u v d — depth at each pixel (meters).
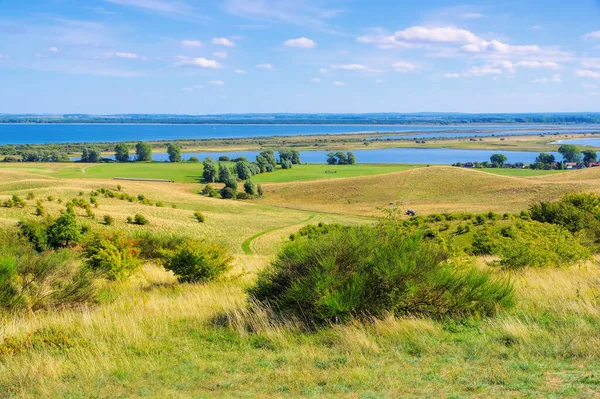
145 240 21.02
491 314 6.91
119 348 6.11
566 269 11.48
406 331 6.11
